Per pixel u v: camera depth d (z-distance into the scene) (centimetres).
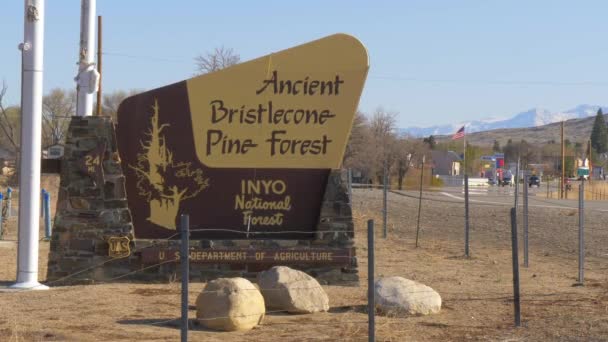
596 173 13150
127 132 1561
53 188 4056
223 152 1573
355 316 1213
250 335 1076
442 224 3356
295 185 1578
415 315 1218
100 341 1024
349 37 1576
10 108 6425
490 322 1179
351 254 1544
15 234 2664
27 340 1027
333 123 1578
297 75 1575
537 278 1719
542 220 3581
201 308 1116
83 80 1553
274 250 1532
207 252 1524
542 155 15900
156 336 1058
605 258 2192
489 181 10150
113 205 1526
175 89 1566
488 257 2156
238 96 1572
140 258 1525
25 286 1420
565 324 1151
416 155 8856
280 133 1577
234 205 1578
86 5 1550
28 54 1401
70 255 1515
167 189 1566
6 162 5909
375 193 5984
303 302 1220
